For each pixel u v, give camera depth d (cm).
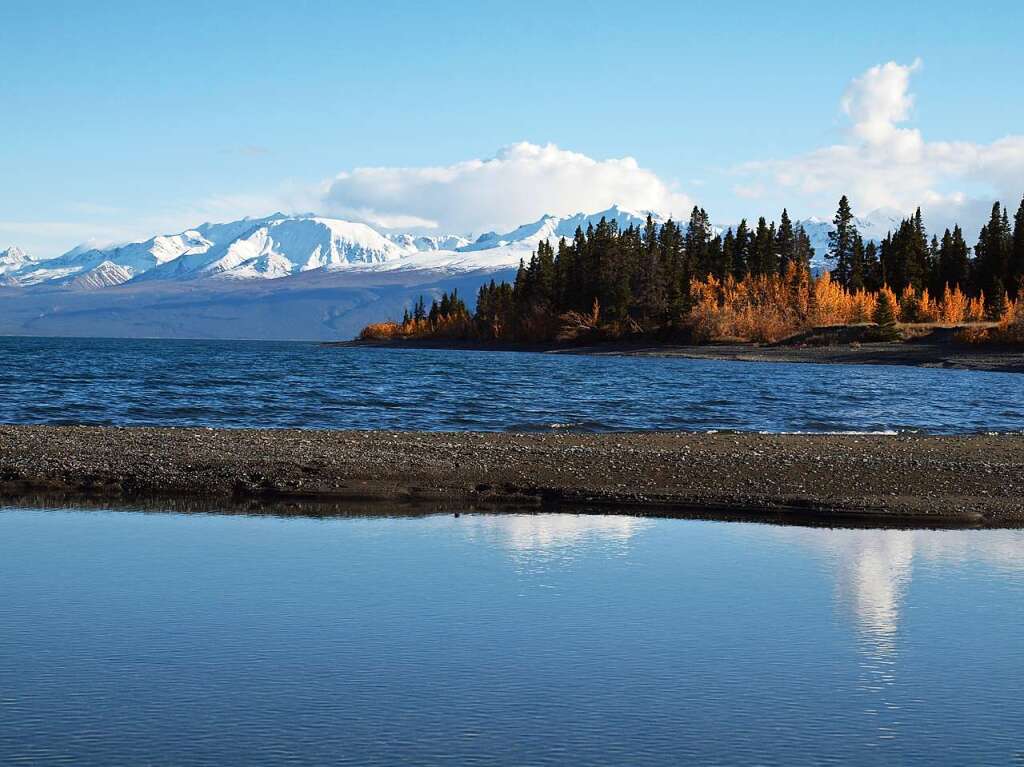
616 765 891
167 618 1295
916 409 5003
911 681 1102
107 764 878
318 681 1080
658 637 1240
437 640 1219
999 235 17225
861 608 1373
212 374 8031
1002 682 1101
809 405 5184
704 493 2217
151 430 3206
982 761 909
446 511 2070
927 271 17325
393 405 4962
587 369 10025
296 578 1499
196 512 2038
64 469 2417
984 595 1448
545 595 1422
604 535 1847
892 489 2273
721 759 905
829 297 15838
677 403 5197
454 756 905
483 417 4306
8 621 1276
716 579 1523
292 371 8925
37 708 1002
